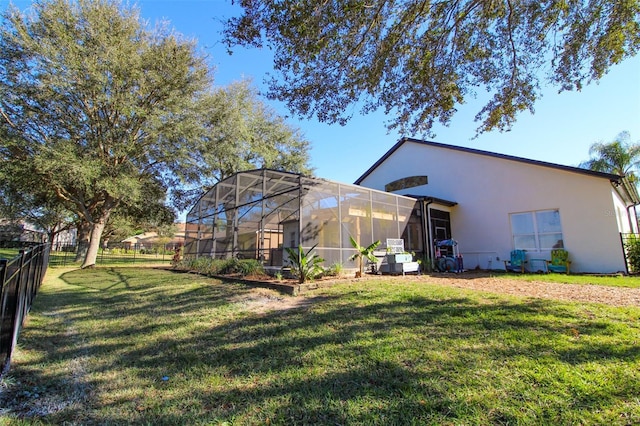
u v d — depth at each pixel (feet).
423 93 24.89
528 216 43.83
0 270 9.59
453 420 7.09
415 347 11.52
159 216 72.84
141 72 52.95
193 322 16.37
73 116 51.52
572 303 17.74
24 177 49.32
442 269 43.09
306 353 11.46
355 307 18.24
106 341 13.62
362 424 7.08
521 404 7.63
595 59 21.91
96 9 50.57
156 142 57.62
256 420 7.45
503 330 13.08
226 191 47.06
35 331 15.12
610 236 36.78
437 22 21.62
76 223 82.02
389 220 42.06
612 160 82.89
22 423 7.45
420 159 56.75
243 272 33.60
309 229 32.40
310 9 16.96
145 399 8.60
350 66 22.30
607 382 8.50
